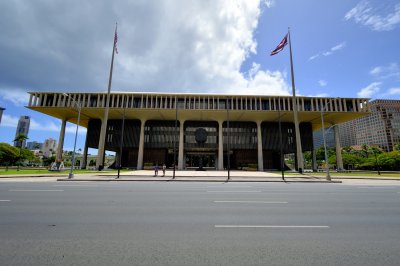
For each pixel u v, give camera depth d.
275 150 57.69
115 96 49.75
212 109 48.62
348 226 6.34
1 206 8.69
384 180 28.06
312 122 58.09
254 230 5.87
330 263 3.97
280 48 38.16
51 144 173.38
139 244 4.80
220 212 7.92
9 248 4.50
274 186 18.25
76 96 49.00
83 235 5.33
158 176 27.98
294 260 4.09
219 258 4.14
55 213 7.55
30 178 24.86
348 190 15.83
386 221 6.94
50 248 4.52
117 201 9.99
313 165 56.75
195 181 22.72
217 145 56.16
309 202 10.27
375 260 4.11
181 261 4.00
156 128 56.84
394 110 118.75
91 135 57.19
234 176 29.19
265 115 51.62
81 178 24.05
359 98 48.72
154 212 7.82
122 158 62.31
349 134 136.88
